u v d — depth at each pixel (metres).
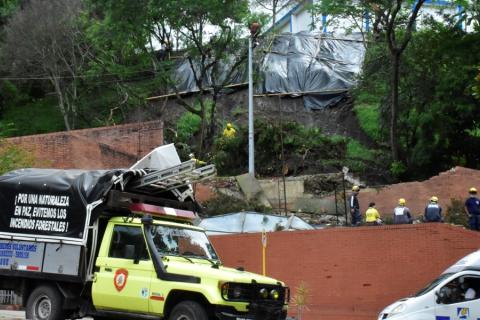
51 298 14.37
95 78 41.25
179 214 15.01
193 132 38.94
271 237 20.58
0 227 15.01
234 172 35.25
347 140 36.56
